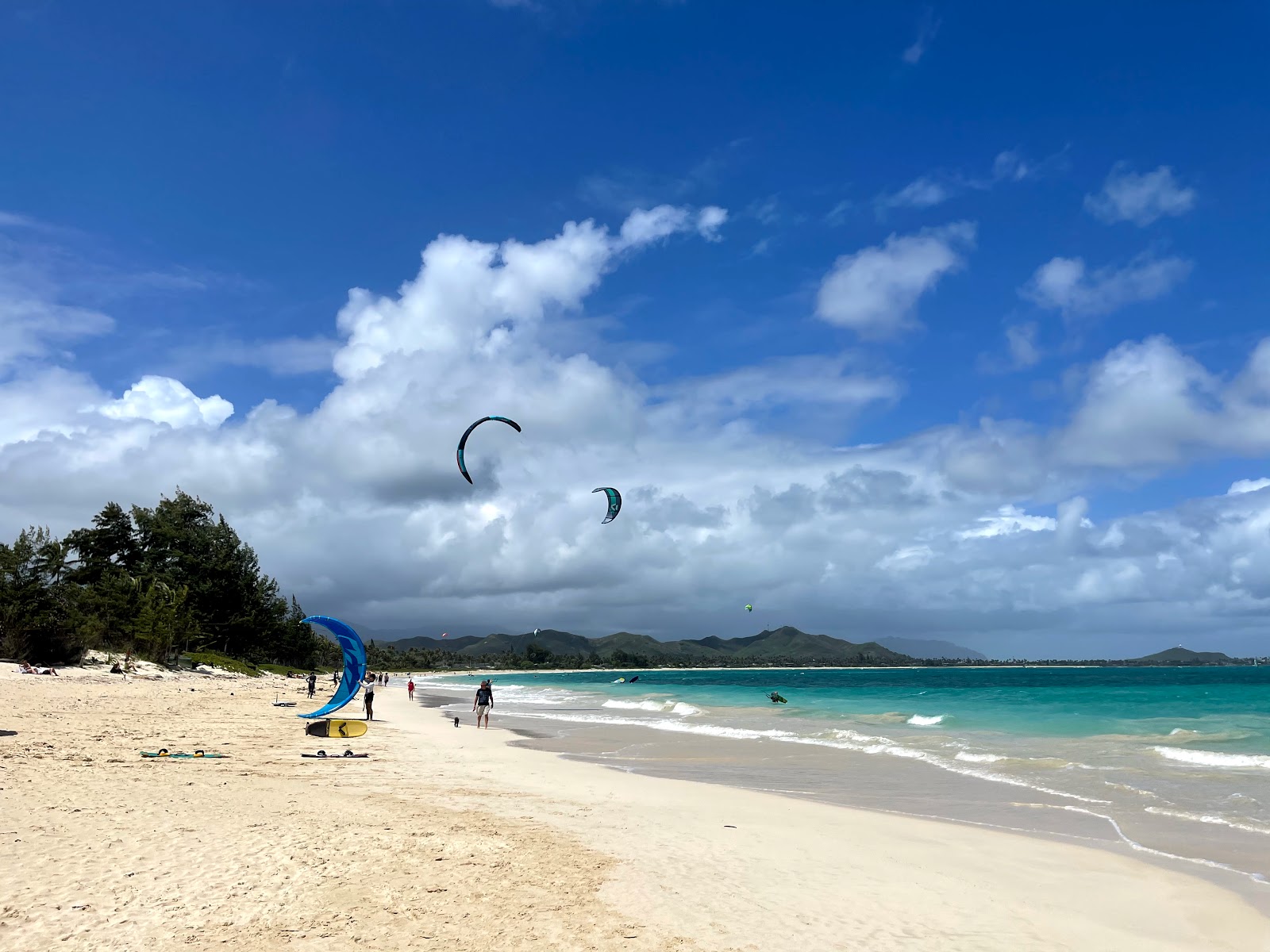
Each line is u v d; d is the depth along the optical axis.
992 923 8.34
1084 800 15.44
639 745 26.45
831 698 59.06
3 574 51.62
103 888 8.07
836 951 7.34
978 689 81.19
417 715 42.69
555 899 8.38
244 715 31.97
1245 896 9.43
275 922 7.37
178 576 85.19
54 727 21.97
